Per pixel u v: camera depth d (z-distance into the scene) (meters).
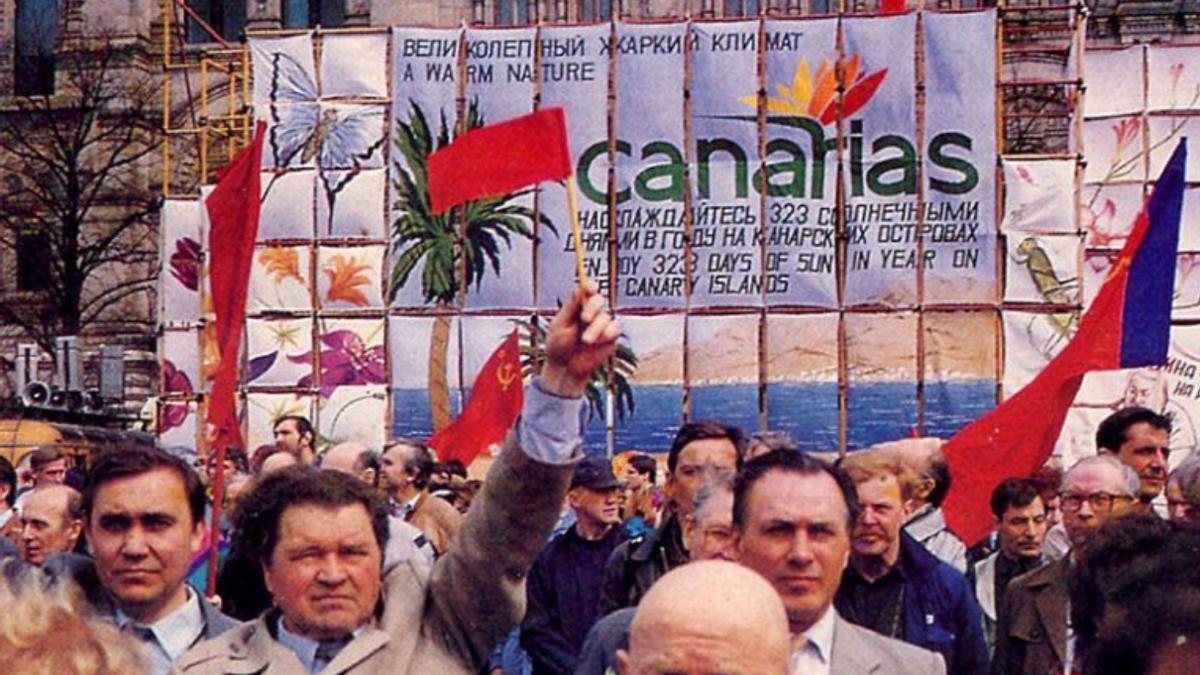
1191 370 28.88
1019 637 9.01
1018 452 11.49
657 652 4.13
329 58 28.39
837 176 27.22
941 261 27.00
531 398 5.84
